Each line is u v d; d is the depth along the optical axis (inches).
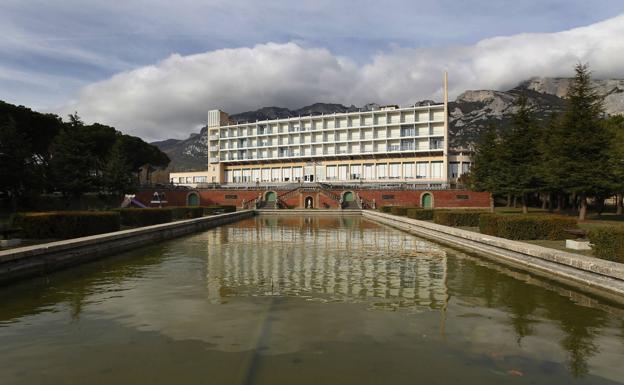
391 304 298.4
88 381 174.9
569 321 260.1
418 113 3139.8
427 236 864.9
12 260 410.6
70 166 1861.5
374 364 191.0
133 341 222.7
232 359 196.9
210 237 852.6
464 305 296.7
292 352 205.3
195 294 330.0
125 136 2871.6
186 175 4077.3
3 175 1441.9
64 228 679.1
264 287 355.6
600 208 1202.6
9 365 192.4
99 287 360.2
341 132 3363.7
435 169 3058.6
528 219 618.2
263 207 2576.3
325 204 2564.0
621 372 185.0
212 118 3821.4
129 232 656.4
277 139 3533.5
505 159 1336.1
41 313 279.4
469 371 184.2
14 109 1892.2
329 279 390.0
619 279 328.2
